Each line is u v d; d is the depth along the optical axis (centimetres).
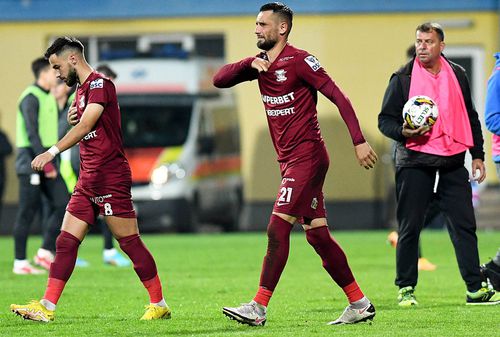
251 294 2523
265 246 4141
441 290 2559
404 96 2259
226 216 5147
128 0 5875
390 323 1970
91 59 5897
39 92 3070
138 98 4906
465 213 2259
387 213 5591
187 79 4972
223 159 5112
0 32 5872
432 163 2238
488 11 5759
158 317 2039
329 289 2620
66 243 1980
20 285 2773
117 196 1970
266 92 1916
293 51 1900
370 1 5794
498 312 2136
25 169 3077
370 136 5794
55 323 1998
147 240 4512
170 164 4756
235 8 5834
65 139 1908
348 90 5825
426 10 5775
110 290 2639
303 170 1898
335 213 5712
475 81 5778
